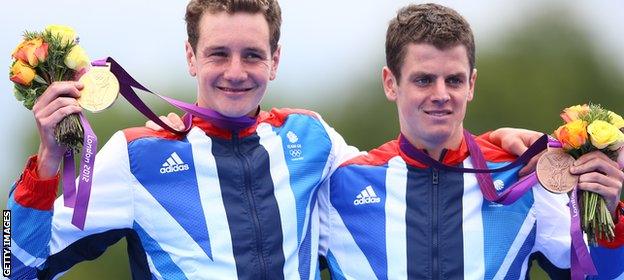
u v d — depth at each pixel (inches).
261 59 770.8
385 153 812.6
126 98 759.1
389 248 789.9
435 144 792.9
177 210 769.6
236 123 778.8
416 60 775.7
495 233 791.1
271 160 788.0
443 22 775.1
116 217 765.3
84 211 734.5
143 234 772.0
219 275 762.8
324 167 803.4
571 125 762.2
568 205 798.5
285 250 773.9
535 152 777.6
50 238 749.9
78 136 732.7
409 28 781.9
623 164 772.0
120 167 767.1
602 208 764.0
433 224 791.1
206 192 774.5
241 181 778.8
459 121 784.3
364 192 800.9
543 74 2829.7
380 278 788.0
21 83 729.0
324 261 815.1
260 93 775.7
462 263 784.9
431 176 797.9
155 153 774.5
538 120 2792.8
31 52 727.1
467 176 798.5
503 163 805.2
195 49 785.6
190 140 782.5
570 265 793.6
